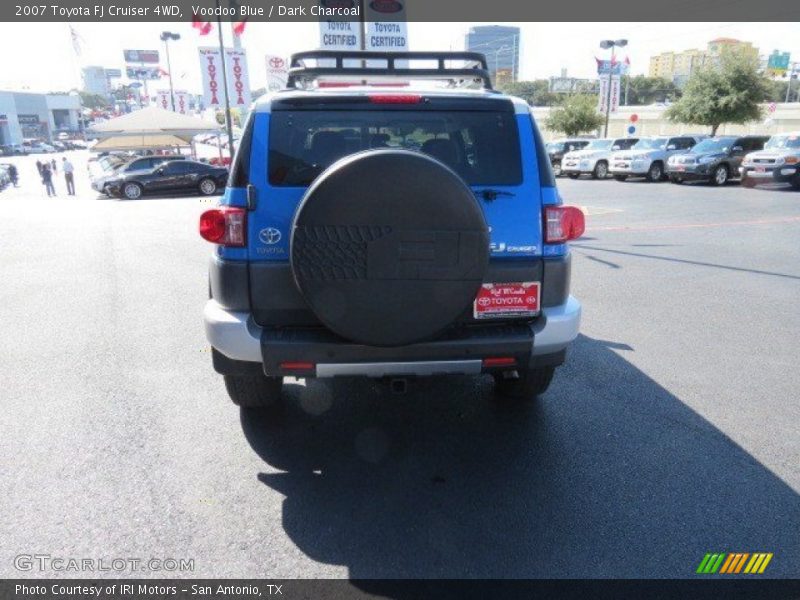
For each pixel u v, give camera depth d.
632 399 4.28
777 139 20.55
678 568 2.62
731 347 5.31
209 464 3.44
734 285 7.45
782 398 4.28
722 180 21.83
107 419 3.96
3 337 5.61
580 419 3.99
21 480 3.26
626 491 3.18
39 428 3.84
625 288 7.33
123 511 3.01
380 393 4.40
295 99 3.16
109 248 10.40
